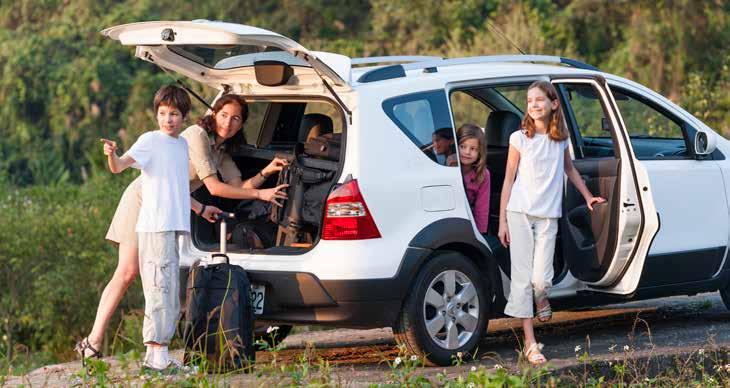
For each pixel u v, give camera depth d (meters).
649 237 9.20
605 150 10.09
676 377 8.54
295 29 38.97
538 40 28.66
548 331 10.80
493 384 6.93
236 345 7.82
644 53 32.09
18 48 37.84
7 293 16.33
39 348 16.27
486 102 9.98
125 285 8.73
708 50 31.47
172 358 8.34
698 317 11.21
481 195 8.99
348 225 8.11
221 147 8.97
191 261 8.80
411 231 8.33
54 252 16.33
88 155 24.97
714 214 10.17
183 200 8.30
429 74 8.82
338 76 8.18
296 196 8.47
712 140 9.99
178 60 8.90
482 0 34.72
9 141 37.53
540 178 8.54
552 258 8.63
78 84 36.88
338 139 8.63
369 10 39.16
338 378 7.62
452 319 8.60
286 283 8.22
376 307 8.17
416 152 8.47
